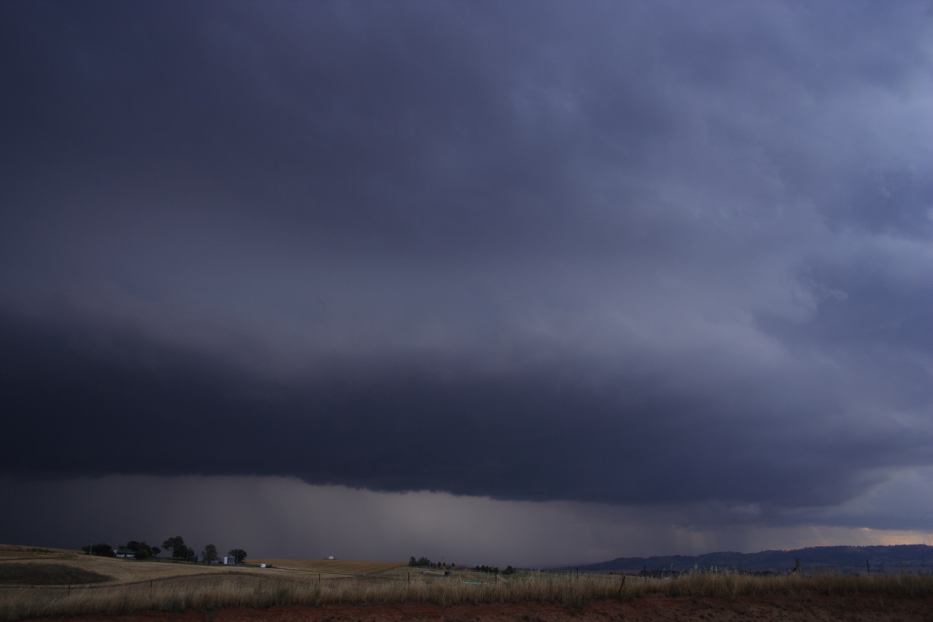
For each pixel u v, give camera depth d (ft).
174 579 207.00
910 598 92.73
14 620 72.59
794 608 88.22
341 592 83.61
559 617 81.46
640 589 91.61
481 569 224.94
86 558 321.11
